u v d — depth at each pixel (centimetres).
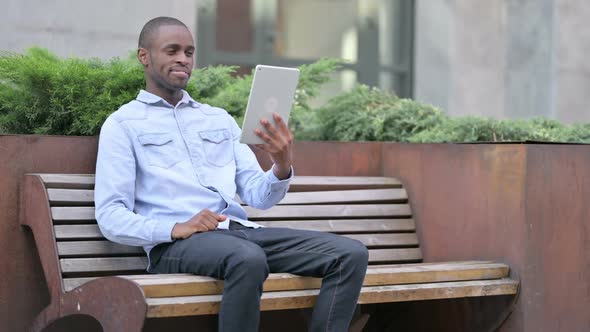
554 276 641
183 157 584
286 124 555
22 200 591
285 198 684
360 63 1355
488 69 1368
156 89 591
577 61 1383
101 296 513
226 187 589
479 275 629
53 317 554
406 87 1370
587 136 806
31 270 596
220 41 1273
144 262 591
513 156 642
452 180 689
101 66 703
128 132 570
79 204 593
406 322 731
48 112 664
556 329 641
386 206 713
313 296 547
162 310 493
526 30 1385
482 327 666
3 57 670
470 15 1353
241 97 768
